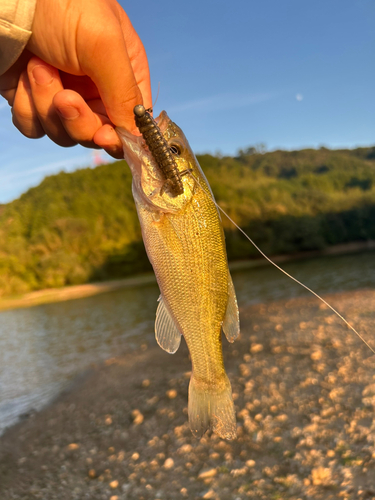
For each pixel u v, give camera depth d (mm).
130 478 663
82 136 239
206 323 263
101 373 1322
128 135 239
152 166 244
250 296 2881
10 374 1512
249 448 690
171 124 258
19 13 194
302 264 5441
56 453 789
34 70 232
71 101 221
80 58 211
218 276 263
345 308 1802
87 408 1011
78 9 199
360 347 1142
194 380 266
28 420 988
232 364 1131
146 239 255
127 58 217
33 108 254
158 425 838
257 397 874
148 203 250
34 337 2352
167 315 262
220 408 264
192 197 254
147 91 287
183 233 255
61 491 652
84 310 3396
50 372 1461
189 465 671
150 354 1469
